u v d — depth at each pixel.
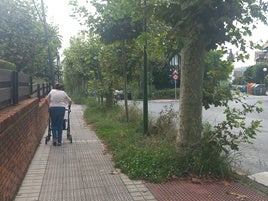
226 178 6.06
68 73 39.03
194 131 6.61
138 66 14.75
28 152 7.27
